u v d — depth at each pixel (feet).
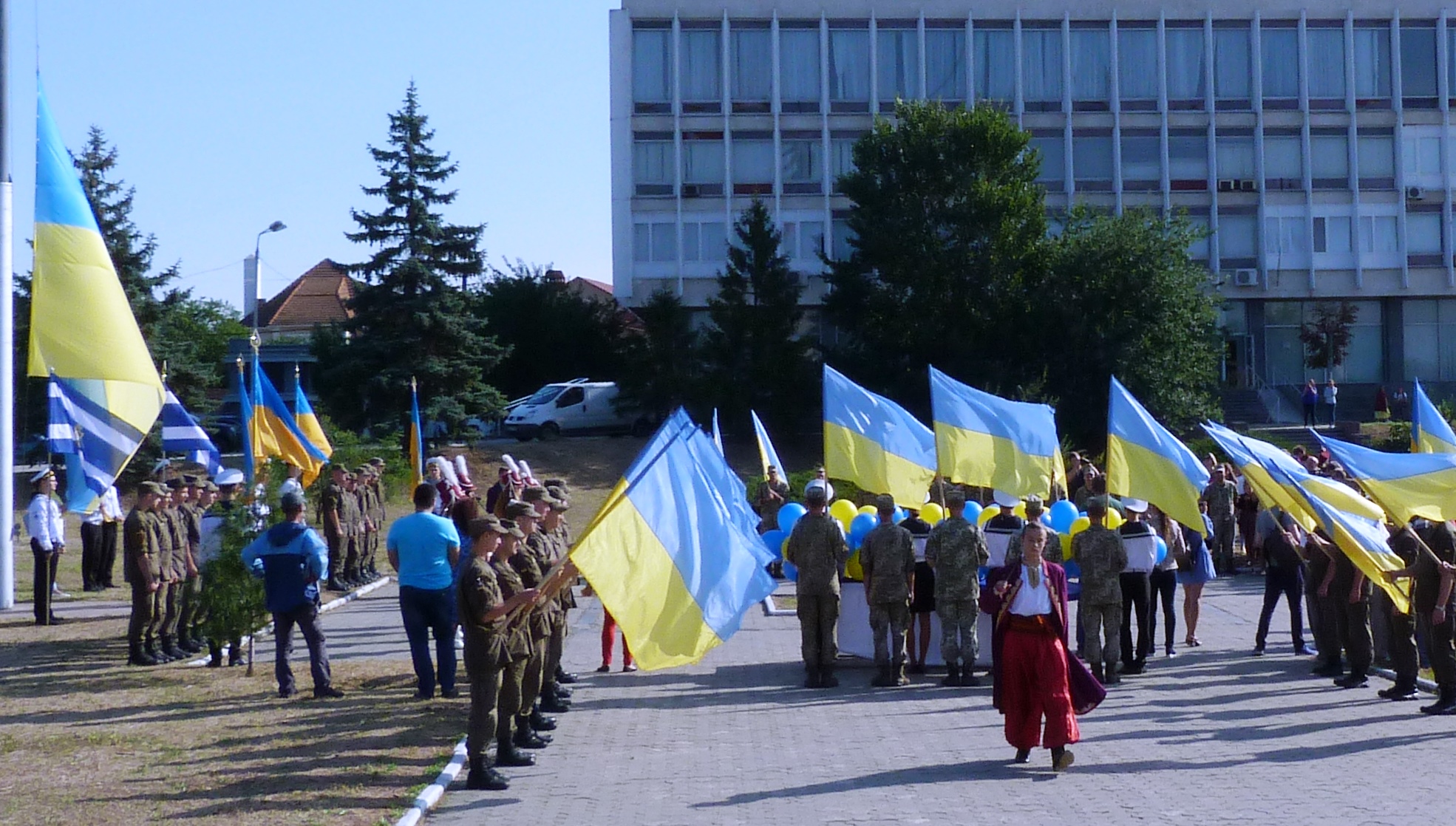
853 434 54.65
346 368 138.21
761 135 177.99
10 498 63.21
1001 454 51.57
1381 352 186.60
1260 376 184.55
